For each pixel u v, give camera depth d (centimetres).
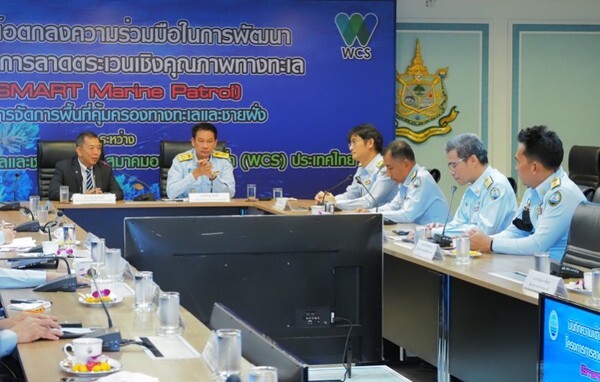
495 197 520
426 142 1009
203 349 235
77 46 935
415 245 469
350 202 722
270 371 163
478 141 528
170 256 264
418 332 484
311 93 974
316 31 972
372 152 749
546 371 248
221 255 265
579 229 404
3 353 246
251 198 809
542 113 1025
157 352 234
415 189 622
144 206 755
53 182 795
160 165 854
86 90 939
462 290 435
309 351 269
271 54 967
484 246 457
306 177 980
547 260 363
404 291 502
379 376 305
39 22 927
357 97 980
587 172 853
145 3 945
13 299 322
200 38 956
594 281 324
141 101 950
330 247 268
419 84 1003
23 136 929
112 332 239
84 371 213
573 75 1027
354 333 270
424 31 1002
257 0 962
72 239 503
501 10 1011
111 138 948
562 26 1021
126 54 945
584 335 231
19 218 671
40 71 930
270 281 266
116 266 362
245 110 967
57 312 298
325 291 269
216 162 812
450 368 448
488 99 1015
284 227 266
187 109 958
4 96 923
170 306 253
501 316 399
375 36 978
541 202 454
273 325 266
